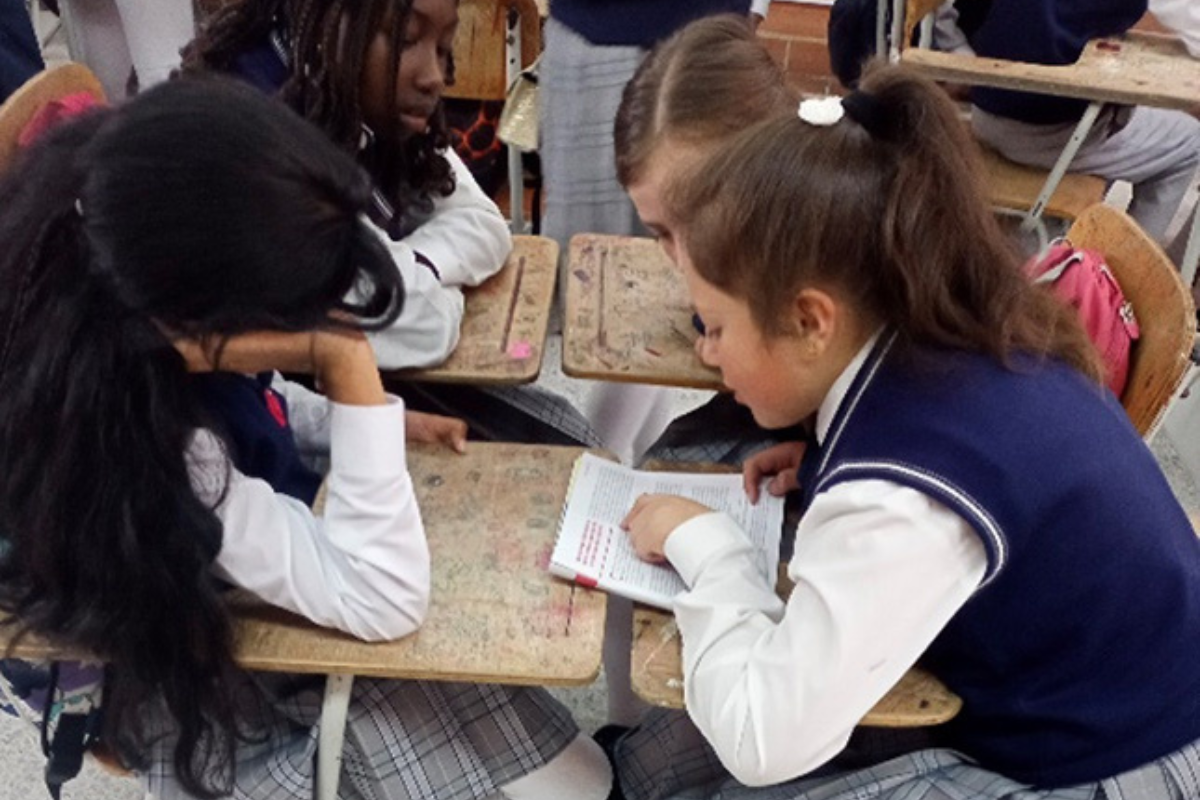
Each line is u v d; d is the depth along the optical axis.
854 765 1.08
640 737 1.28
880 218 0.82
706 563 1.02
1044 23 2.22
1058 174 2.28
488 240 1.46
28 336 0.81
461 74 2.51
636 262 1.52
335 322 0.82
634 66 2.00
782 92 1.20
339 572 0.97
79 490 0.83
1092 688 0.96
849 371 0.89
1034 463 0.84
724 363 0.92
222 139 0.77
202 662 0.94
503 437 1.50
